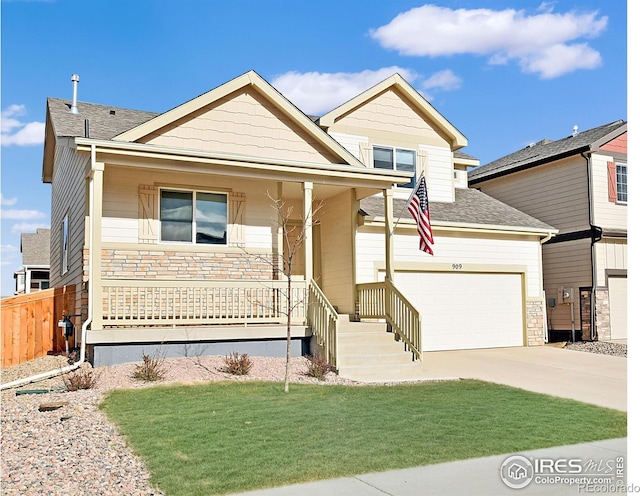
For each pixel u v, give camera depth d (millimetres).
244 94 13875
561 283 19984
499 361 14266
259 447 6508
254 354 12156
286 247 15664
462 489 5457
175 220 13336
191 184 13492
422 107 18969
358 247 15445
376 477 5727
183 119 13148
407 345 12828
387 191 14242
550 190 20656
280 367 11383
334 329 11523
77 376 9336
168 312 12641
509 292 17891
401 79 18609
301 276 15766
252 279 13914
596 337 18547
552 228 18469
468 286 17250
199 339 11570
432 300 16672
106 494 5152
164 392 9031
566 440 7137
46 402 8266
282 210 14250
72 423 7254
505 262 17844
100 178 10953
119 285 11031
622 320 19281
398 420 7832
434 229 16547
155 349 11266
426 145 19141
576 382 11344
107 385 9445
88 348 11406
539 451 6703
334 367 11469
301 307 12836
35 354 13445
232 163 12273
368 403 8828
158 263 13008
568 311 19656
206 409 8086
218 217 13781
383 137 18375
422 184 13992
